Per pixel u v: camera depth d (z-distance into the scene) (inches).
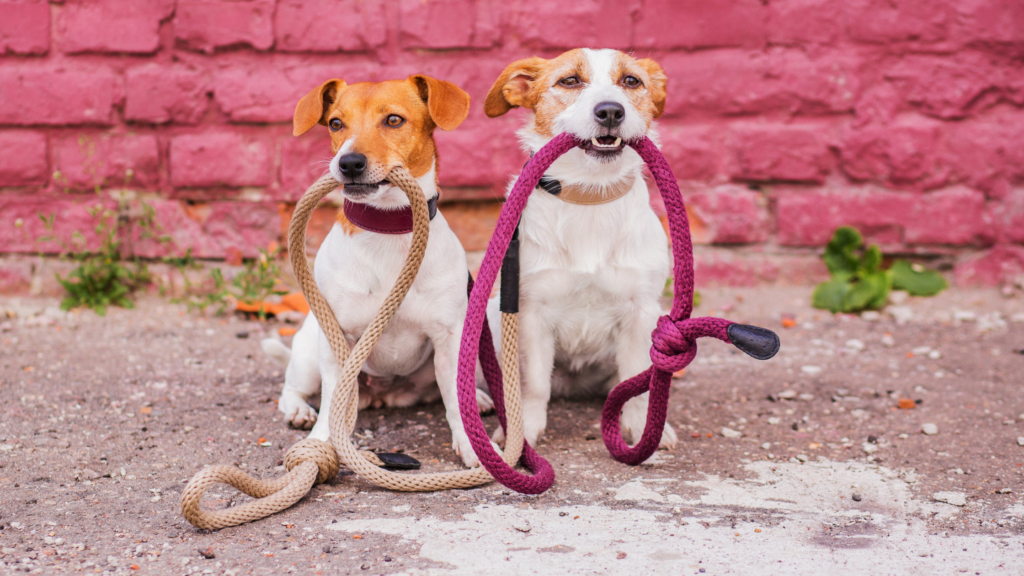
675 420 138.8
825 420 138.8
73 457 116.9
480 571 84.4
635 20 217.0
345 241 115.0
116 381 154.3
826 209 222.2
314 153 219.3
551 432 131.9
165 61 217.6
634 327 125.0
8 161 215.0
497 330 133.6
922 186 220.4
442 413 139.9
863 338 190.4
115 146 217.8
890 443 127.7
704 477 113.3
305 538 92.3
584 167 116.6
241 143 218.2
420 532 93.9
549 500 104.0
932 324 200.5
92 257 217.5
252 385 154.2
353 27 215.8
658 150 108.2
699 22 217.6
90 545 89.9
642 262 122.0
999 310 209.6
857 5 216.1
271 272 210.5
